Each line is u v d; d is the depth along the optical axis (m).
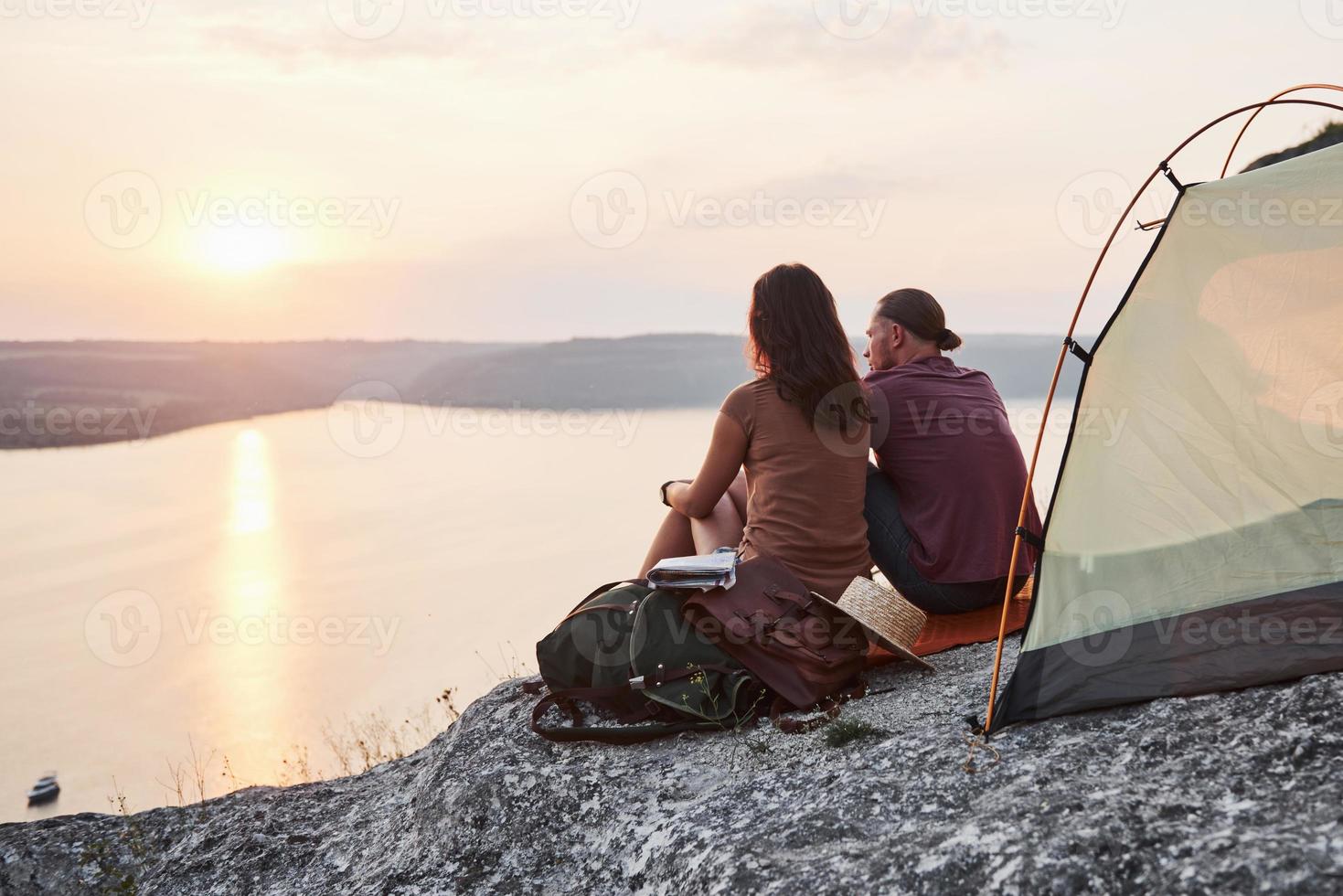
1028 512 3.20
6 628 143.25
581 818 3.09
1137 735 2.56
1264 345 3.05
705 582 3.41
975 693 3.21
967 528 3.84
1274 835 1.94
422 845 3.25
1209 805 2.18
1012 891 2.01
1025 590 4.08
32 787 76.31
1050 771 2.49
